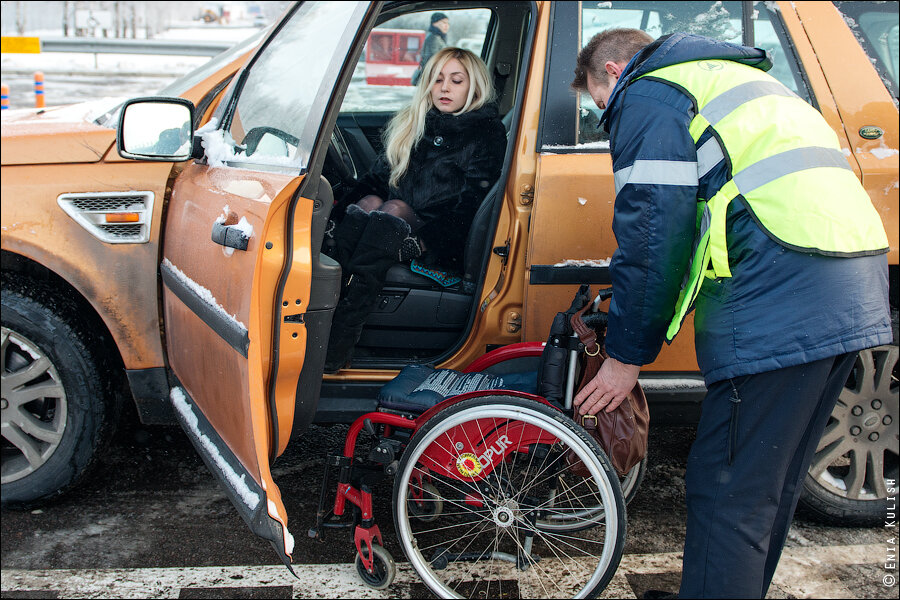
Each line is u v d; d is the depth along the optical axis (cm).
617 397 198
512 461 220
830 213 164
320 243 207
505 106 327
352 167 325
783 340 166
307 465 293
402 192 287
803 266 165
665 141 172
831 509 259
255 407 179
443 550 228
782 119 171
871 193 233
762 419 173
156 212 239
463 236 285
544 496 243
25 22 1769
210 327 202
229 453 206
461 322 274
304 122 195
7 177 235
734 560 178
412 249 255
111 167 238
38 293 243
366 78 443
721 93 175
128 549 240
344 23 209
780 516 194
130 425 316
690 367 246
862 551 251
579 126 241
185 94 254
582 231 237
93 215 236
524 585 229
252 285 176
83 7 1839
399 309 272
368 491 217
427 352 277
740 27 246
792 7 248
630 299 178
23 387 246
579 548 237
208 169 225
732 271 173
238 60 265
